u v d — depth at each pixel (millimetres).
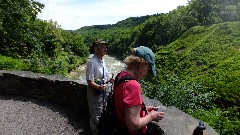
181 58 52156
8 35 20266
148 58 2312
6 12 19672
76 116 6074
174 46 63344
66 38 98562
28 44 21312
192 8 95625
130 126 2188
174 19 95875
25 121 5980
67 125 5703
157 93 9203
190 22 90125
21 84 7320
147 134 2535
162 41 96688
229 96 20203
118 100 2285
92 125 4695
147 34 106375
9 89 7512
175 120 3658
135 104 2180
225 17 85562
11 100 7133
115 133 2355
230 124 6598
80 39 101750
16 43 20875
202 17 89625
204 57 48906
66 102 6559
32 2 20922
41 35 23578
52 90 6836
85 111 6094
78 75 58781
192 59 49438
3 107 6707
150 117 2262
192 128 3438
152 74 2381
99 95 4578
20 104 6879
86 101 6027
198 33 65438
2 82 7535
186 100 9086
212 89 23000
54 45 49562
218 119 6793
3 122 5934
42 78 6965
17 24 20656
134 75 2342
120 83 2268
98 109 4590
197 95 9961
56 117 6078
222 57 47188
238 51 47812
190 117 3771
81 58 82125
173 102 8953
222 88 22109
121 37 134125
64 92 6555
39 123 5863
